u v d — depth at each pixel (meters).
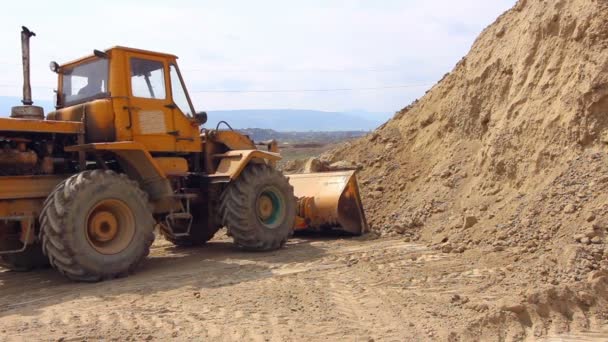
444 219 9.05
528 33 9.73
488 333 4.65
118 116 7.32
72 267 6.36
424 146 11.88
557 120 8.20
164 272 7.03
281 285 6.18
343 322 4.89
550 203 7.44
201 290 5.99
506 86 10.05
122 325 4.79
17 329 4.69
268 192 8.83
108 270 6.57
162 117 7.91
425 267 6.80
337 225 9.77
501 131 9.12
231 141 9.20
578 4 8.69
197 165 8.70
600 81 7.69
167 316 5.05
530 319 4.93
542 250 6.70
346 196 9.84
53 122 6.79
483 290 5.73
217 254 8.45
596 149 7.64
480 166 9.45
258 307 5.32
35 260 7.55
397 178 11.54
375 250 8.09
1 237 6.93
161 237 10.71
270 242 8.61
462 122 10.93
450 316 5.00
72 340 4.41
